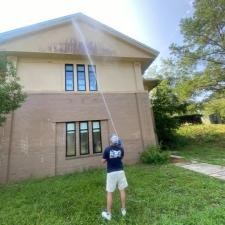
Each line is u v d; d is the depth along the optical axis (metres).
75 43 11.68
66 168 10.45
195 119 26.70
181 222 4.12
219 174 7.86
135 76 12.97
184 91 16.34
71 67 11.88
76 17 11.88
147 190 6.37
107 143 11.47
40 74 11.09
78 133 11.12
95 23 12.22
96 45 12.09
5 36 10.30
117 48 12.48
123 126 11.90
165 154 11.23
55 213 4.98
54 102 10.90
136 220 4.38
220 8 14.75
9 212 5.23
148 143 12.00
